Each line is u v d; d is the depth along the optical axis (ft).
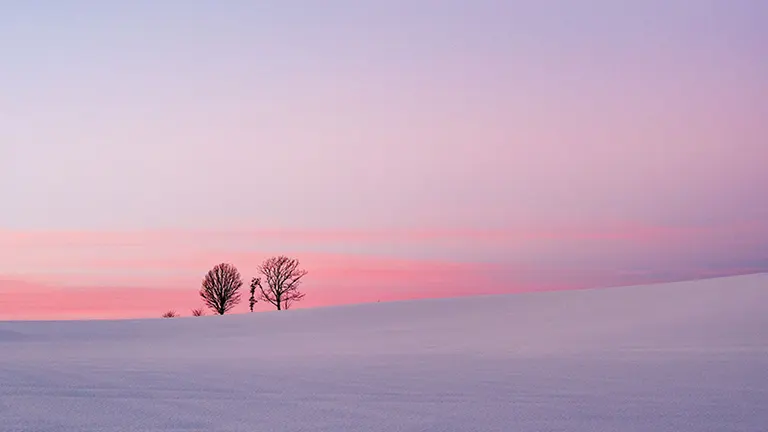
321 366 48.98
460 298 120.16
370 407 31.81
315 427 27.61
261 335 92.53
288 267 227.61
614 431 27.12
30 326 113.09
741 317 73.61
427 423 28.43
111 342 85.97
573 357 52.75
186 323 116.78
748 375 41.37
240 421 28.55
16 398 33.30
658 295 99.30
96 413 29.81
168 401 32.94
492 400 33.60
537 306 102.47
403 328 90.12
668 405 32.14
